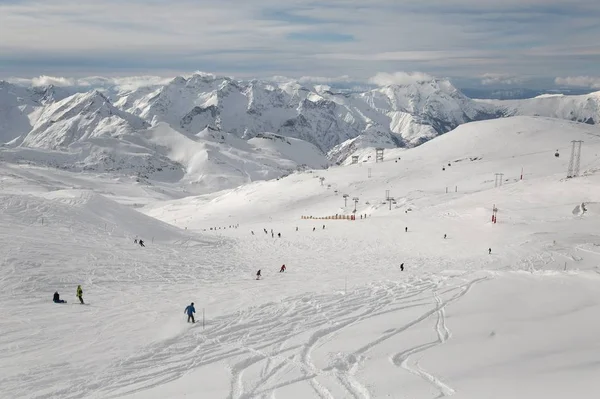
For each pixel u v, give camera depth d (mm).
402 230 89625
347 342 24750
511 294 33812
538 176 146625
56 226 65500
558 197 100750
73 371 21953
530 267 53000
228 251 74312
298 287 42156
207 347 25109
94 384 20484
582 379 17078
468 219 91688
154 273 48250
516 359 20625
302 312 31688
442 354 21953
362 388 18469
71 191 89188
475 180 155875
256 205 172250
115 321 30250
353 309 32219
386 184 171125
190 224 153375
